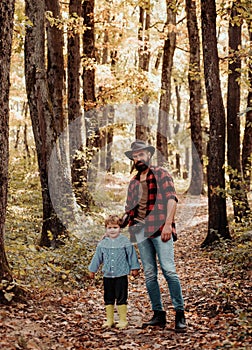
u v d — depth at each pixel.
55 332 5.47
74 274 8.00
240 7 10.99
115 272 5.83
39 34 9.86
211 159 11.77
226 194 10.45
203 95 30.47
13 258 7.16
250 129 14.84
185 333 5.49
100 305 6.91
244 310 5.93
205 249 11.50
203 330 5.53
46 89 10.09
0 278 6.12
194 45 19.08
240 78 11.71
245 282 7.57
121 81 17.08
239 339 5.03
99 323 6.01
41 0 9.81
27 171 17.86
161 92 17.95
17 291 6.20
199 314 6.31
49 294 6.77
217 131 11.68
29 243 9.55
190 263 10.20
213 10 11.44
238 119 13.04
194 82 20.05
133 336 5.48
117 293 5.85
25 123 33.38
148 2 19.19
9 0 5.95
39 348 4.79
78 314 6.21
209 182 11.84
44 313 6.02
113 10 18.92
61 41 12.48
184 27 24.05
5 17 5.94
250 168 10.80
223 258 9.77
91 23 16.70
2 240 6.24
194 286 7.86
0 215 6.18
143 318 6.33
